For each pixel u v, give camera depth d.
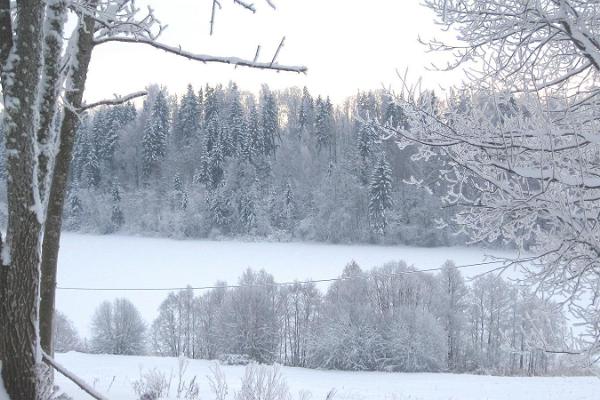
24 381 3.01
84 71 4.48
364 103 60.38
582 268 4.56
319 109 86.56
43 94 3.30
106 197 75.56
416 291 36.12
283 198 73.56
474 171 4.60
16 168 2.98
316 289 39.12
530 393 20.94
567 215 4.21
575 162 4.48
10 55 2.97
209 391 9.02
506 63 4.75
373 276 36.28
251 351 35.25
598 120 4.94
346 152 78.56
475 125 4.80
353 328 32.12
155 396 5.84
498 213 4.76
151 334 41.84
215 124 80.44
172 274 54.78
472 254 56.75
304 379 27.50
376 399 17.28
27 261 3.02
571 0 4.59
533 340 4.78
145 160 80.50
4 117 2.97
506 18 4.61
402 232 63.72
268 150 83.50
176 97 99.00
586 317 4.50
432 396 20.06
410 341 31.61
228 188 74.88
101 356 30.42
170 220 72.88
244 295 36.22
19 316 2.99
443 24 4.84
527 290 5.14
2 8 2.98
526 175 4.31
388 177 65.69
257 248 66.62
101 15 3.87
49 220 4.66
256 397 5.74
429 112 4.89
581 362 4.62
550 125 4.19
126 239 71.12
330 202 70.31
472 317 36.69
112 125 81.94
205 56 3.35
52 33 3.31
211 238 71.62
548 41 4.73
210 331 40.34
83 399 5.12
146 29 3.68
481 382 25.30
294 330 38.69
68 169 4.74
